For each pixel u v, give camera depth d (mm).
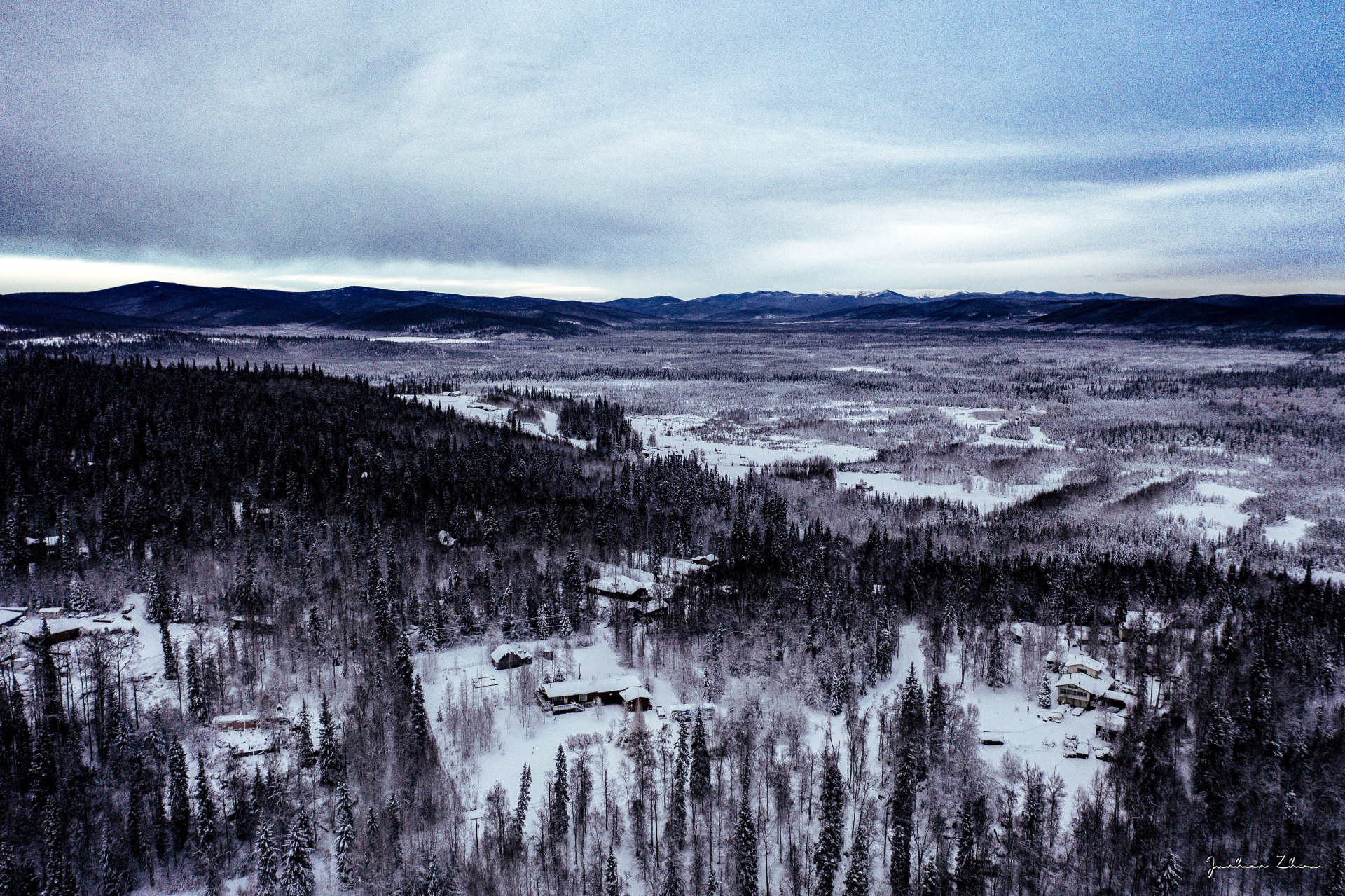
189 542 191500
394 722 125125
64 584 170000
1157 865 97375
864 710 138625
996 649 150375
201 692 130000
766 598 177250
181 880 102438
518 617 170750
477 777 116875
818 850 98312
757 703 132875
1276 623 161375
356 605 169250
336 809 107438
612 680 141625
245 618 161375
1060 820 106625
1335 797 109375
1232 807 107688
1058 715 136125
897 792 104250
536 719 132250
